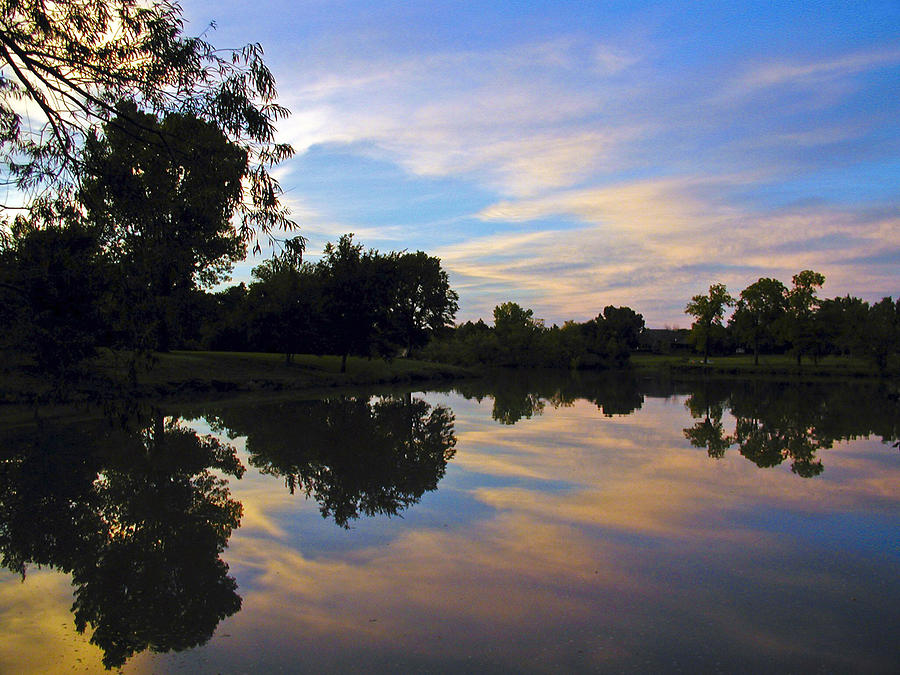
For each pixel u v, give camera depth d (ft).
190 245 33.24
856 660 17.58
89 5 28.14
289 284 144.77
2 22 26.37
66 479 41.39
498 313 312.71
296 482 41.24
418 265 230.89
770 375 230.27
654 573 24.66
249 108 28.55
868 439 63.21
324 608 21.39
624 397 120.88
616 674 16.78
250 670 17.11
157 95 29.07
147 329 36.14
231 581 23.99
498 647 18.43
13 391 69.77
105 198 30.53
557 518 32.71
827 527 30.96
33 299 32.94
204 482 40.98
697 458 50.78
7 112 28.96
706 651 18.12
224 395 104.94
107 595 22.72
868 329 209.67
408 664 17.40
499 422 76.18
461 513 33.65
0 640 19.10
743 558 26.43
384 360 186.70
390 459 49.65
